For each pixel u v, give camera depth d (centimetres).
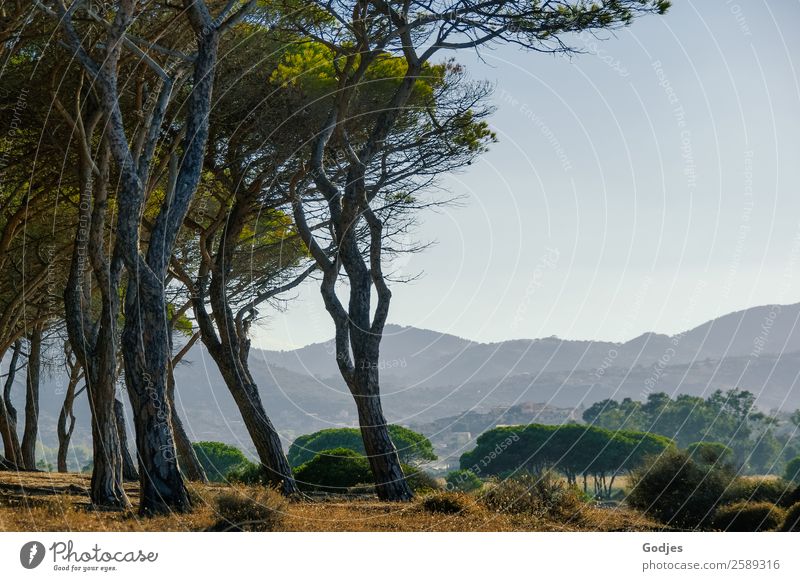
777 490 1510
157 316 1265
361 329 1831
